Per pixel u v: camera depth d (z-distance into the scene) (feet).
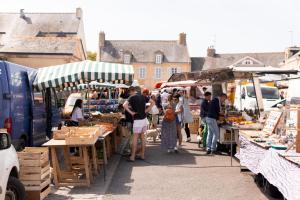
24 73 34.78
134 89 37.32
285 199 20.93
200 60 273.54
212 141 40.91
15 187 19.66
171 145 42.04
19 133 32.07
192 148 45.50
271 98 74.54
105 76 38.27
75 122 40.73
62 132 28.78
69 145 26.40
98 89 83.46
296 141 21.75
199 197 24.41
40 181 22.03
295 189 17.69
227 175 30.58
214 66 268.82
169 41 262.88
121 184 27.91
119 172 32.12
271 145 24.00
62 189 26.45
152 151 43.34
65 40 128.57
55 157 26.91
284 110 28.71
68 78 37.91
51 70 38.58
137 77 254.06
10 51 123.24
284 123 28.76
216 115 40.73
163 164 35.47
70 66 38.93
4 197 18.12
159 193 25.41
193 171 32.22
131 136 40.68
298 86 56.13
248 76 41.63
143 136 37.86
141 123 37.17
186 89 72.33
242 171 31.71
